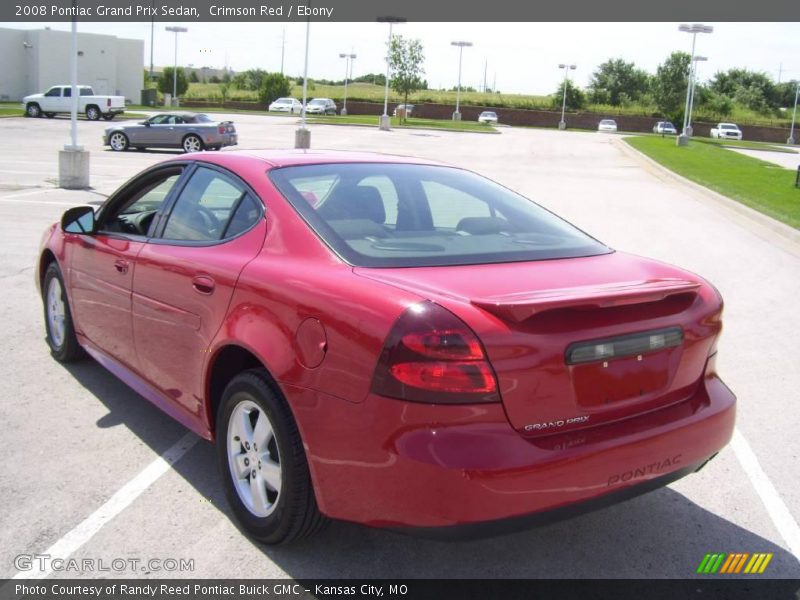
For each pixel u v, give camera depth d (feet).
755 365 20.34
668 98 274.98
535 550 10.95
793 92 385.09
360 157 13.26
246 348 10.31
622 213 54.19
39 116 154.81
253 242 11.25
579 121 276.82
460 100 295.69
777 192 68.64
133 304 13.56
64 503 11.75
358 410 8.80
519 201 13.29
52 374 17.43
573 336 8.96
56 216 41.42
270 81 261.03
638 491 9.50
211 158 13.26
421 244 10.75
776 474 13.67
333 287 9.48
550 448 8.70
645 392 9.75
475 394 8.37
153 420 15.08
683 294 10.07
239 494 11.02
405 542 11.02
